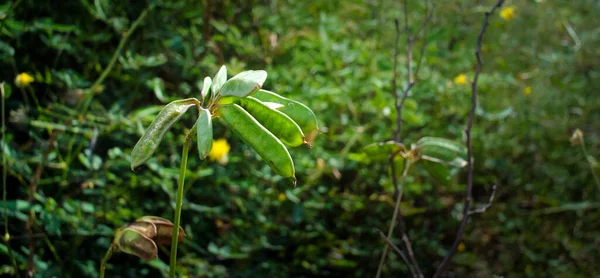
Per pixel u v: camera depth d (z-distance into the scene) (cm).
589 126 151
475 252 127
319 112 117
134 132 92
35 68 100
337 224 117
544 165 140
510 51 160
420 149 61
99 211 89
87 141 89
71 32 105
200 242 103
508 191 136
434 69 147
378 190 121
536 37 164
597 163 136
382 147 62
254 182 107
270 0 131
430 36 130
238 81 40
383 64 123
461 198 132
